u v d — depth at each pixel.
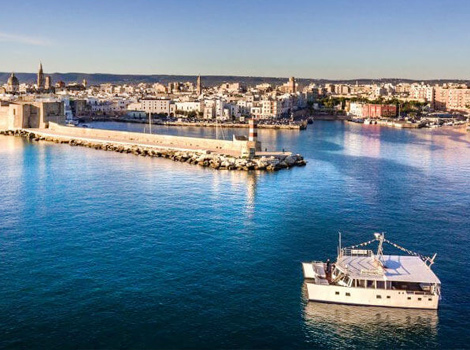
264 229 83.88
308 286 57.94
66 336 50.22
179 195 108.88
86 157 171.88
